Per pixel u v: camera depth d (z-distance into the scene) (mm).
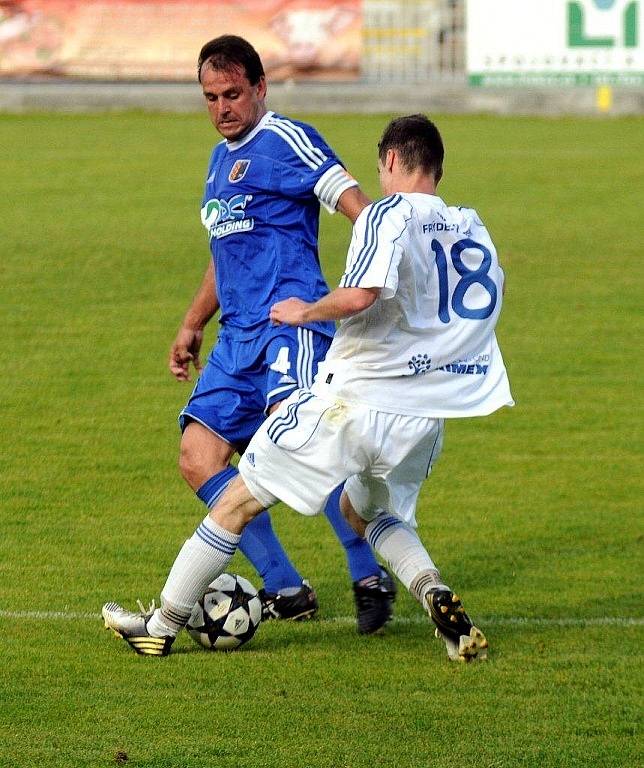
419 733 15547
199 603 18203
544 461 28344
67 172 69000
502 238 54125
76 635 18688
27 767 14578
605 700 16531
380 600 18859
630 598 20484
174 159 73500
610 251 51844
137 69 96812
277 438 17016
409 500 17750
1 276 46031
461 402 17109
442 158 17453
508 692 16750
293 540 23391
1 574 21219
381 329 16750
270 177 19250
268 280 19312
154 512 24656
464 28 97062
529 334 39781
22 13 96375
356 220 17781
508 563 22188
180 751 14992
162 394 33125
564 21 94438
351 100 95250
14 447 28703
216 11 95938
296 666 17609
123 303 42656
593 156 76500
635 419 31484
